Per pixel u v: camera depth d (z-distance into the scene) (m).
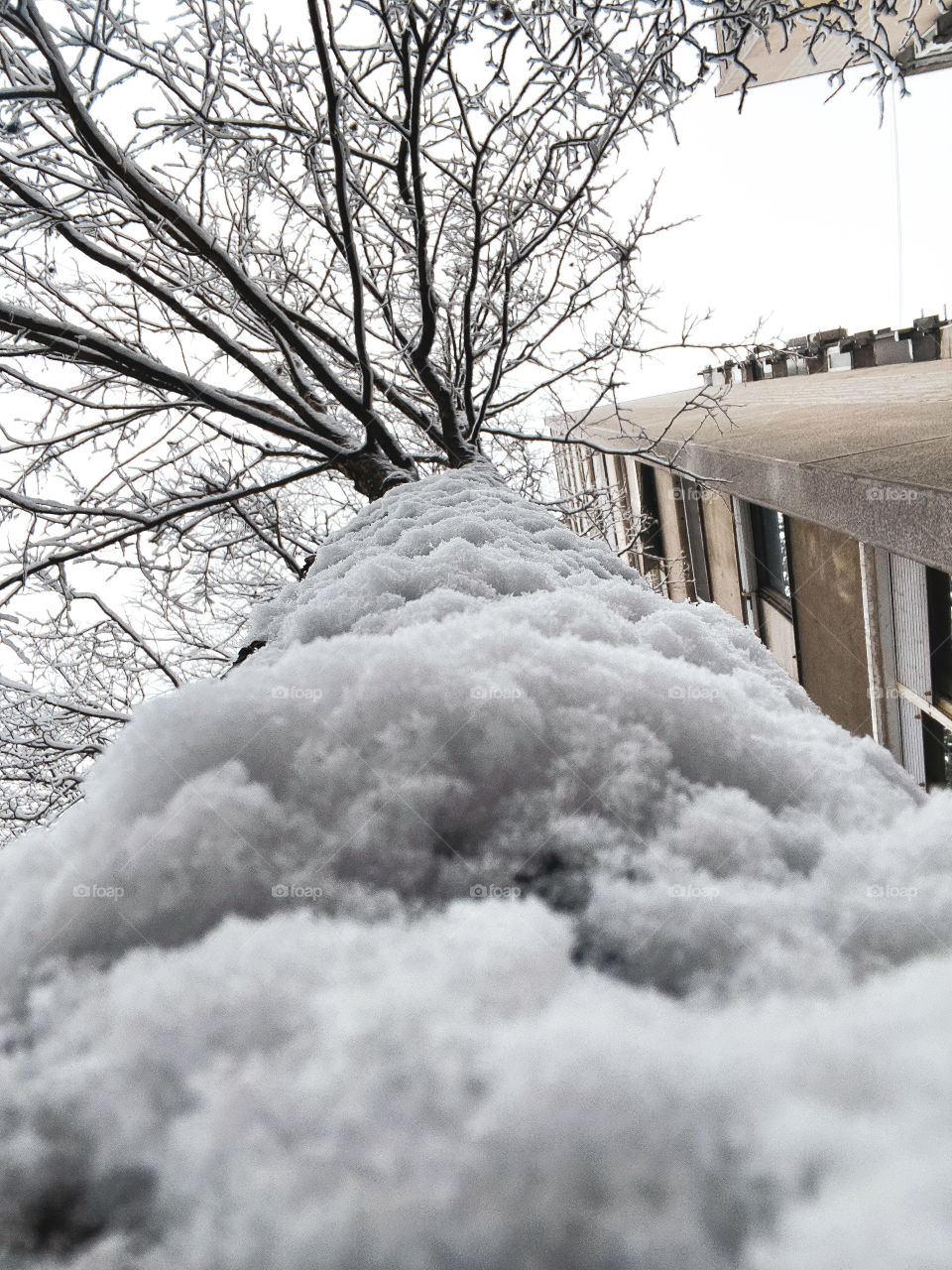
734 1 4.50
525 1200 0.65
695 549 11.54
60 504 6.38
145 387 7.57
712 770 1.38
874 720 6.15
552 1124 0.69
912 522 2.96
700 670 1.71
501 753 1.32
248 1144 0.73
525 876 1.13
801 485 4.19
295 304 7.38
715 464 6.10
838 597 6.89
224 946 0.99
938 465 3.06
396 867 1.16
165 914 1.11
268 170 5.78
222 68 5.30
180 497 6.90
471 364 6.33
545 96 5.63
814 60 4.61
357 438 6.43
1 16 4.21
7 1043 0.93
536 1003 0.87
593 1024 0.81
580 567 2.85
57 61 4.43
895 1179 0.62
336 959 0.96
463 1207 0.65
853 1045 0.76
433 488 3.96
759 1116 0.70
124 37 5.09
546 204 6.22
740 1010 0.87
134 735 1.38
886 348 10.66
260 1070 0.81
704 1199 0.64
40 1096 0.84
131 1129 0.79
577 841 1.18
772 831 1.19
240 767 1.31
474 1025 0.83
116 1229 0.73
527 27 4.91
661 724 1.43
